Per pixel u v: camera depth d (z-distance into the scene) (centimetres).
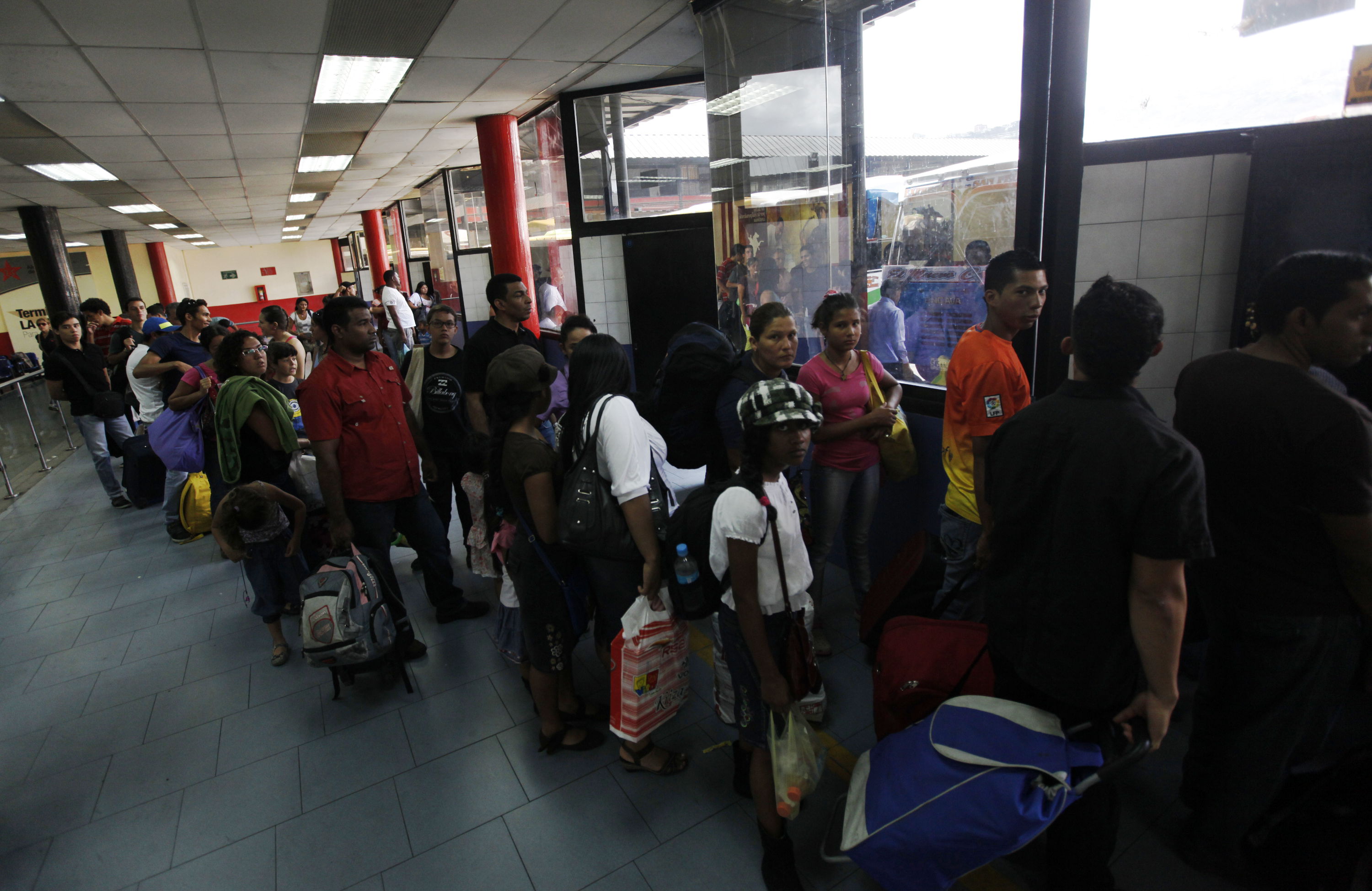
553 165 653
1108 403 130
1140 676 138
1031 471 138
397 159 853
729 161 393
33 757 248
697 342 265
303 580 317
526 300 325
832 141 322
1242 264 245
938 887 139
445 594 328
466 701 268
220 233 1648
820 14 313
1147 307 126
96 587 398
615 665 200
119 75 423
